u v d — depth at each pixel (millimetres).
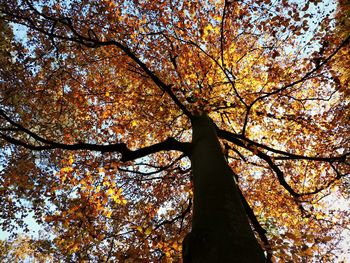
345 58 8734
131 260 5562
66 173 7324
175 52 8320
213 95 8156
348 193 10242
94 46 6457
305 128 9602
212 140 5613
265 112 8750
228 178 4289
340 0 8734
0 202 9406
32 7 6238
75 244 6512
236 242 2969
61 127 10109
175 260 5871
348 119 9703
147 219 9039
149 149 5973
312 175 10133
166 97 9031
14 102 9445
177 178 10133
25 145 5809
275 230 10328
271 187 10445
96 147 5992
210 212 3490
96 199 7230
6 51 8781
